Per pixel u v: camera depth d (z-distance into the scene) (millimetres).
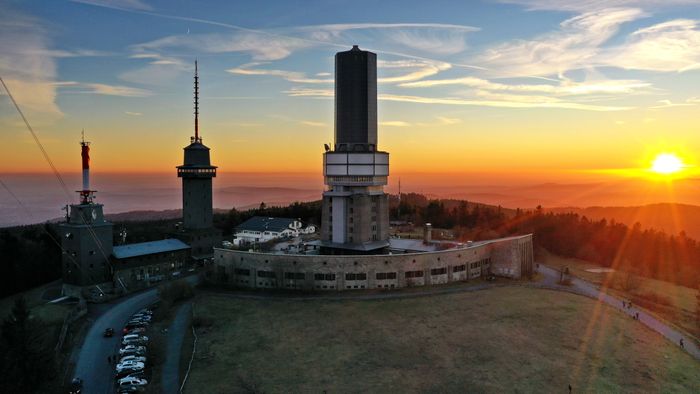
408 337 100000
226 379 81125
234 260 139750
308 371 84438
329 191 160375
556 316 116000
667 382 84312
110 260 137625
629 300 138125
